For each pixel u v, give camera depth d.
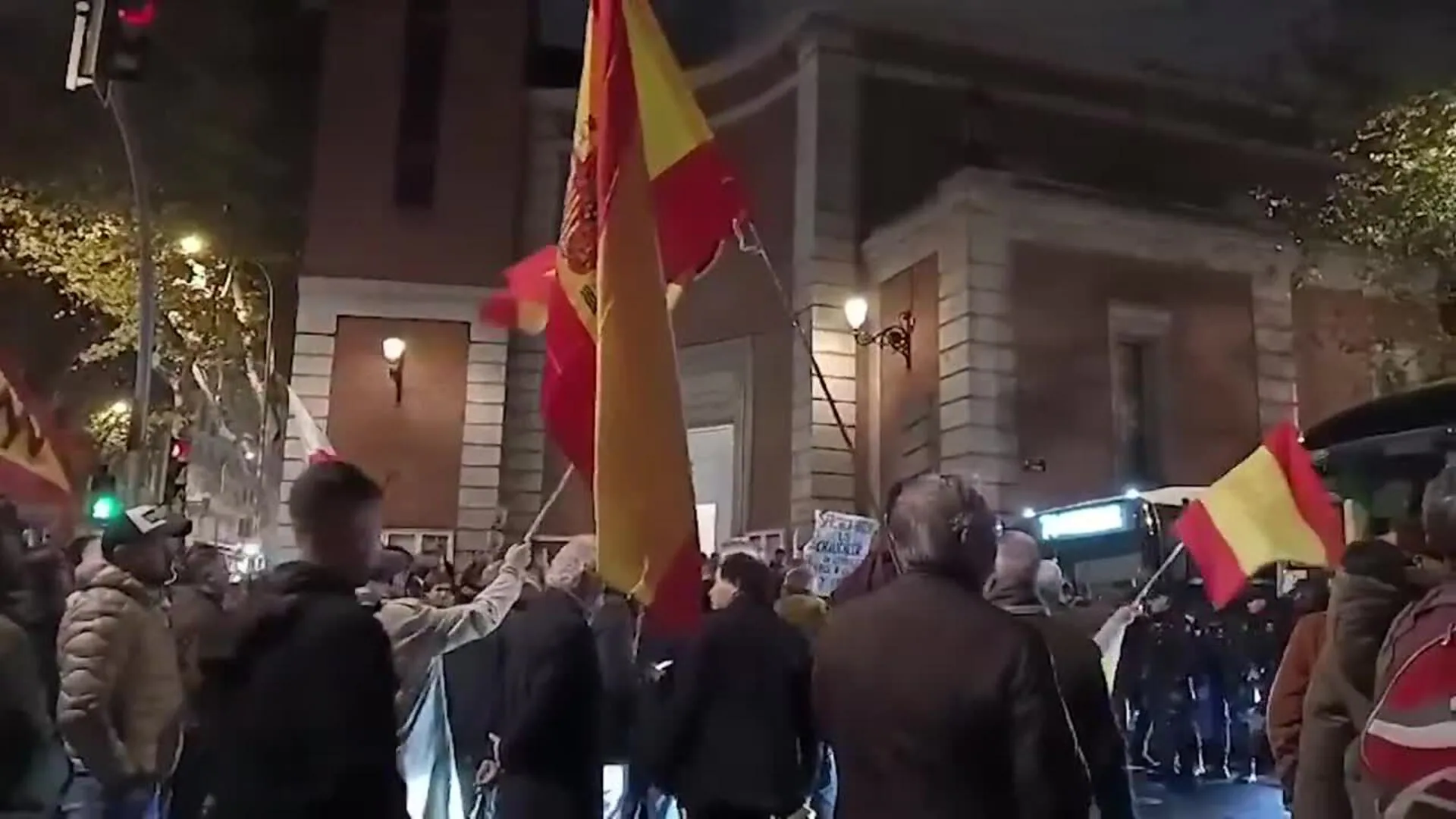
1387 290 20.62
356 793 3.05
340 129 26.14
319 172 25.89
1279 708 5.26
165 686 5.03
